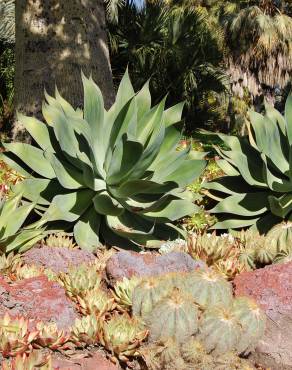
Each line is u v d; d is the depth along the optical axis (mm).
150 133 5949
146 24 16953
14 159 6020
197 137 14578
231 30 24516
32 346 3268
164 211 5781
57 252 4598
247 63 24750
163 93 17469
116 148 5465
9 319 3221
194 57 17359
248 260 4812
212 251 4785
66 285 3928
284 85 25359
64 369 3158
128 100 5773
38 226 5047
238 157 6449
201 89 18281
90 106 5930
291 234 5066
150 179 5852
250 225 6297
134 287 3727
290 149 6219
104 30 8688
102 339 3352
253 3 26422
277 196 6438
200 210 5773
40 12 8180
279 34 24469
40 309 3447
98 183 5742
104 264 4441
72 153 5559
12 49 15914
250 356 3600
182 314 3326
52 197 5785
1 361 3105
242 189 6625
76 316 3602
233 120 24109
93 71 8391
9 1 16078
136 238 5527
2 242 4539
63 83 8203
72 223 5613
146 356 3273
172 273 3799
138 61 17109
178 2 26766
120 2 16766
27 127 5949
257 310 3447
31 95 8180
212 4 27125
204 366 3217
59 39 8211
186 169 5891
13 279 4004
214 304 3557
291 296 3740
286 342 3598
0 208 4637
